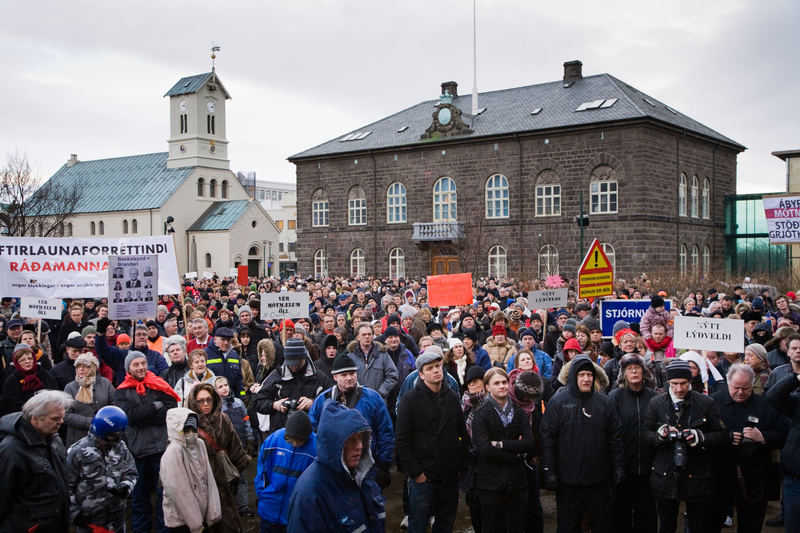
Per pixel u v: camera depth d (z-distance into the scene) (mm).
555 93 47000
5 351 11688
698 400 7469
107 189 84625
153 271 12719
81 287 14500
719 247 49031
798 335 7688
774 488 8336
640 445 7949
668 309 13680
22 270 14203
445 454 7582
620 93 43188
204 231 76438
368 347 10703
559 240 42969
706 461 7406
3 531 6000
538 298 14398
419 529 7555
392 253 50469
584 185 42250
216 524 7465
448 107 47250
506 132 44500
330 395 7922
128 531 9484
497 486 7555
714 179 48250
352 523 5652
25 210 56062
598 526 7582
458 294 17891
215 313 17906
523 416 7777
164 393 8766
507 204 45625
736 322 9062
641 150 40344
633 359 8086
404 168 49469
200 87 80125
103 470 6996
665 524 7516
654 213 41250
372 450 7910
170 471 6770
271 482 6867
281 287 29203
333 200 53094
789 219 15688
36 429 6156
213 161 82125
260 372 12273
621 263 41156
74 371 10859
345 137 54969
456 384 9289
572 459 7551
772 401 7363
